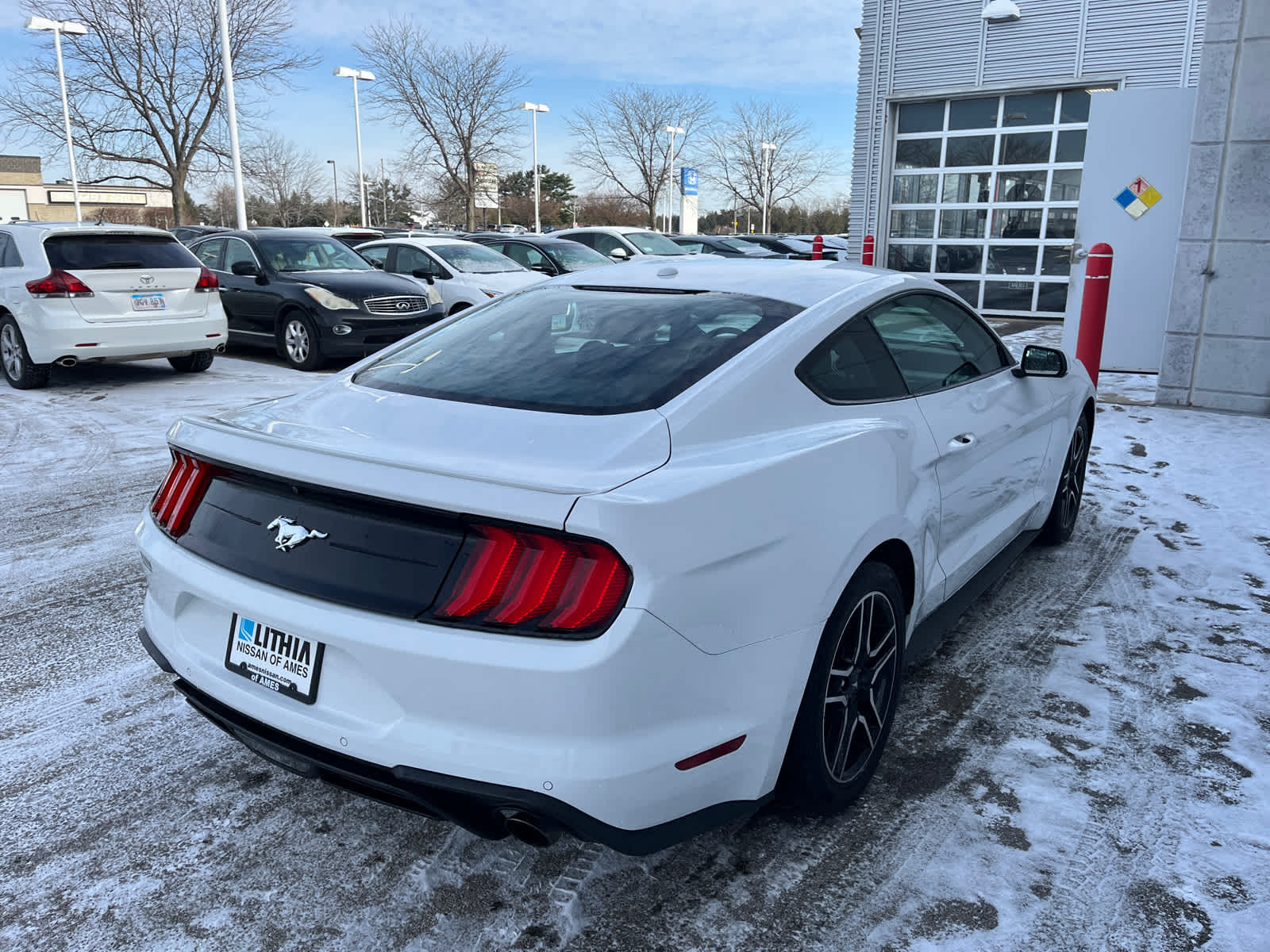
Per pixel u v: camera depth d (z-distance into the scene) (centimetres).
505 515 183
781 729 219
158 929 214
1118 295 927
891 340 296
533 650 183
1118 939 209
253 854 240
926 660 346
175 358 991
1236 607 391
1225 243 728
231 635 224
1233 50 694
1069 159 1323
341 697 203
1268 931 211
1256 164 707
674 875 231
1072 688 324
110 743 291
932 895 223
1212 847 240
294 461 209
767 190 4300
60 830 249
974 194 1411
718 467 209
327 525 206
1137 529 488
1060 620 379
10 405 810
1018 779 270
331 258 1109
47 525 494
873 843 243
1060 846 241
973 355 355
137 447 661
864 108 1464
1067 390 429
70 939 210
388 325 1026
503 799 185
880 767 277
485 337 289
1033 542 464
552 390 242
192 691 235
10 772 275
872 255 1462
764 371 243
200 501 235
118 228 893
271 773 277
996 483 349
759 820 253
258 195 4494
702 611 195
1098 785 267
